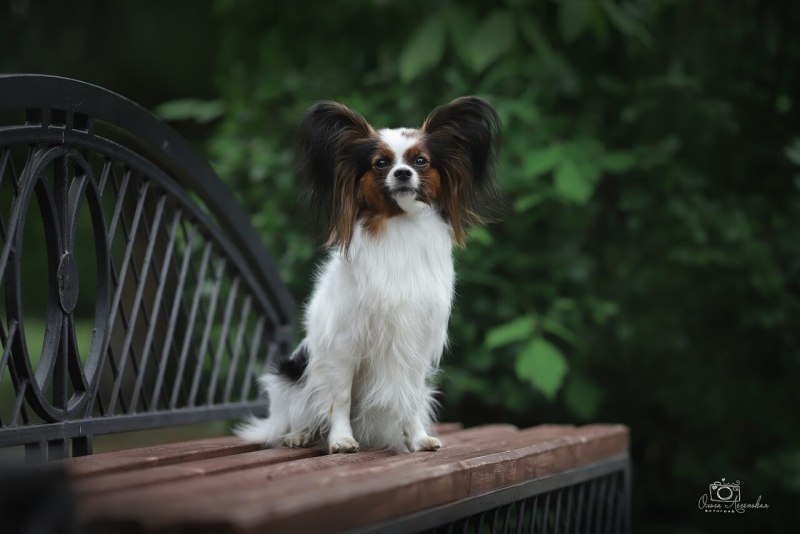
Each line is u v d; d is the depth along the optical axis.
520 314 5.20
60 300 2.72
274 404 3.23
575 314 5.06
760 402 5.66
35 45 9.02
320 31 5.71
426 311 2.93
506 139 4.91
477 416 5.77
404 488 2.07
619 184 5.54
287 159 5.28
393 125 5.23
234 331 5.14
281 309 4.12
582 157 4.93
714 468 5.54
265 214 5.21
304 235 5.18
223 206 3.66
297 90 5.50
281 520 1.65
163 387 3.47
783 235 5.38
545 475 2.91
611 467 3.52
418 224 2.95
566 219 5.29
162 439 7.18
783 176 5.71
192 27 8.80
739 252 5.23
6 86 2.45
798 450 5.34
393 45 5.45
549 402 5.49
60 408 2.73
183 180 3.49
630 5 5.38
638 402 5.94
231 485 2.02
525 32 5.01
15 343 2.55
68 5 8.98
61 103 2.70
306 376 3.10
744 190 5.77
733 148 5.75
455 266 5.05
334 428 2.95
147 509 1.66
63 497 1.52
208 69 8.91
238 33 5.98
